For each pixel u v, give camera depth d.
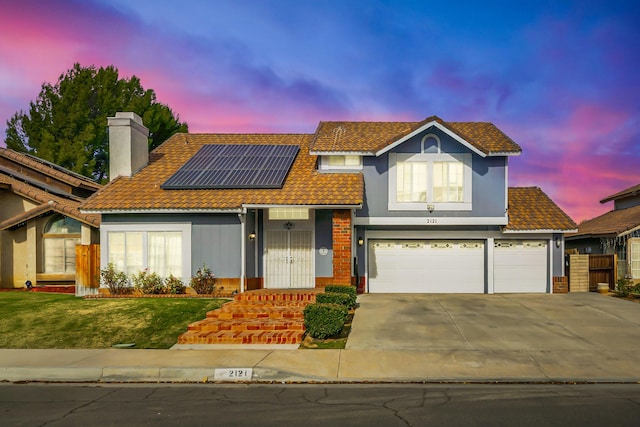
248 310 14.17
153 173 19.64
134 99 36.59
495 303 16.45
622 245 21.42
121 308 14.74
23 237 20.83
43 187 23.70
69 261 20.81
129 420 7.11
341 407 7.60
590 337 11.91
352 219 18.47
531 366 9.79
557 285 19.22
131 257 17.42
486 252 19.33
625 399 7.92
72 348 11.50
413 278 19.50
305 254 18.14
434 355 10.53
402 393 8.33
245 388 8.81
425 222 18.80
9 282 20.64
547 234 19.27
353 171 19.08
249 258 17.50
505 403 7.73
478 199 18.80
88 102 36.28
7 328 13.02
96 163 37.31
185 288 17.16
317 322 11.87
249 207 16.88
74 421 7.09
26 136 35.38
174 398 8.20
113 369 9.69
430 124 18.48
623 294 18.20
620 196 27.20
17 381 9.53
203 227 17.28
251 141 23.03
